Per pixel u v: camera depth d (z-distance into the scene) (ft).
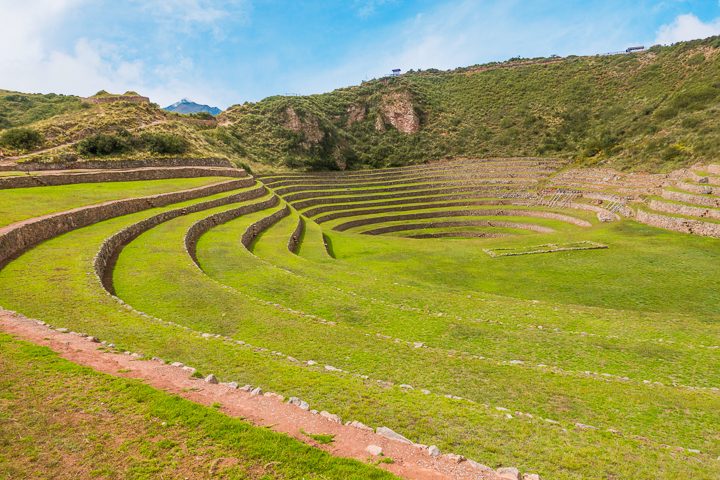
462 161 333.21
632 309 96.48
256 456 27.91
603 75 382.42
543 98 380.99
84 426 29.86
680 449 36.42
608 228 175.52
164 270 84.28
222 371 44.34
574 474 31.04
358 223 225.97
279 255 122.31
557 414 43.75
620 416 43.96
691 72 317.22
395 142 380.37
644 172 228.63
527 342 66.74
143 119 248.32
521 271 128.16
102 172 174.70
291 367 46.85
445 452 32.32
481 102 405.59
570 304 95.55
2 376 35.32
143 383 36.50
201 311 66.33
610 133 295.89
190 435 29.63
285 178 284.82
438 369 53.01
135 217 124.67
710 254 133.28
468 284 117.19
